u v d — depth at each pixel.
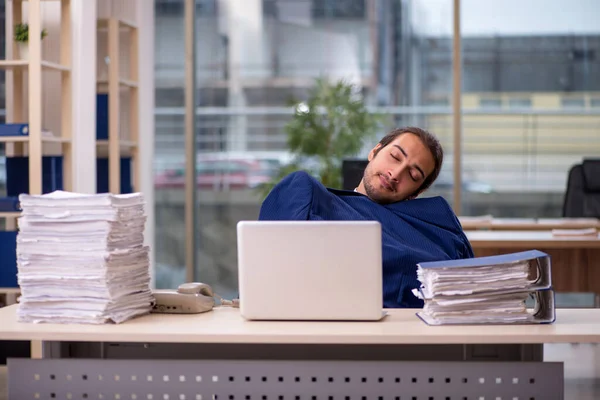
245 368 1.73
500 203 6.14
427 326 1.74
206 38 6.23
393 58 6.15
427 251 2.38
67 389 1.76
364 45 6.17
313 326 1.73
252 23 6.22
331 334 1.64
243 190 6.23
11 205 4.05
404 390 1.72
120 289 1.82
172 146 6.20
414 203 2.50
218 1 6.21
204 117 6.23
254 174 6.22
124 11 5.25
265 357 1.98
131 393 1.75
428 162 2.47
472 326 1.74
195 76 6.22
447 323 1.75
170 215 6.23
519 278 1.76
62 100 4.36
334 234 1.78
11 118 4.50
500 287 1.76
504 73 6.12
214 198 6.25
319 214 2.38
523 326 1.74
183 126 6.19
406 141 2.47
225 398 1.74
